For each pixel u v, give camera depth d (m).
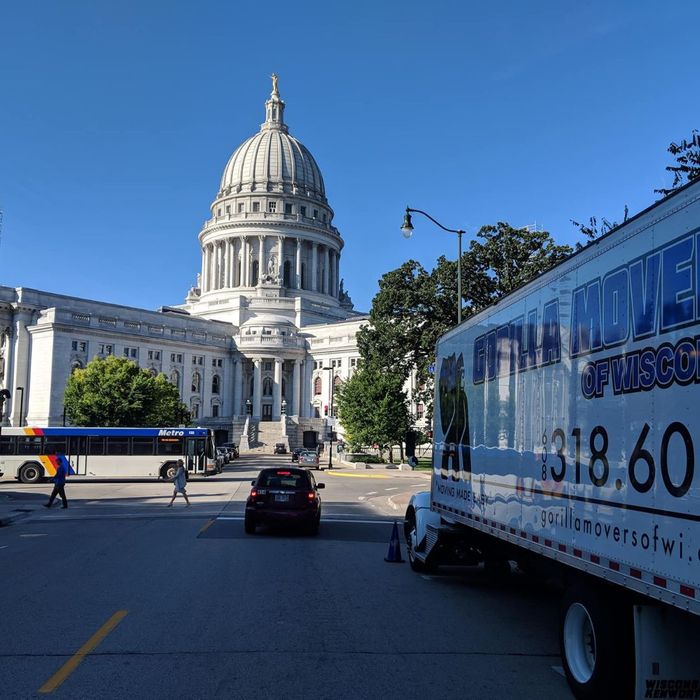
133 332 111.31
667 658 6.17
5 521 23.75
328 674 7.64
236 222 140.88
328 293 148.12
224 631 9.37
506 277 47.28
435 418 14.16
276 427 117.81
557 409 7.91
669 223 5.78
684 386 5.49
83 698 6.80
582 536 7.16
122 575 13.48
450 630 9.75
